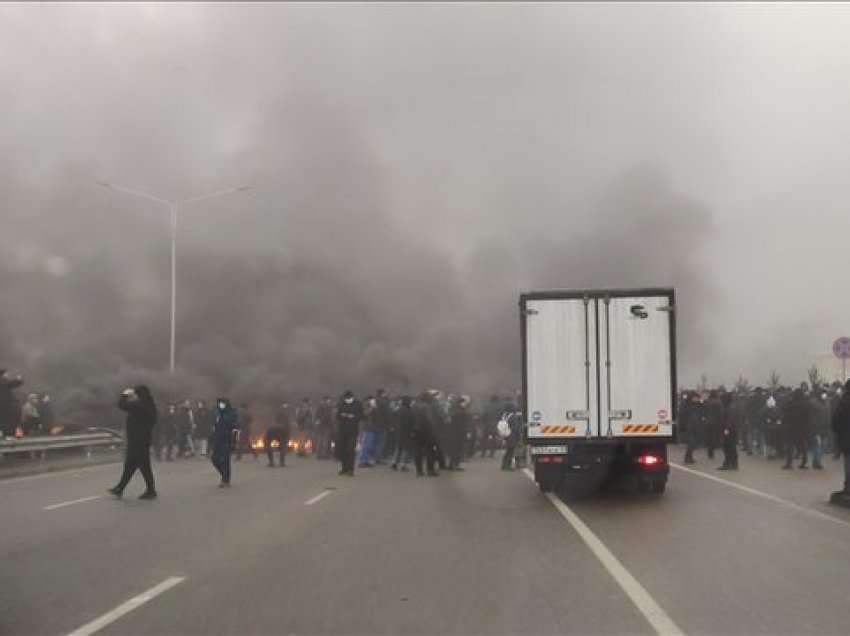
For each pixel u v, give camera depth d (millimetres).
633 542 8547
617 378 12195
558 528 9484
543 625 5477
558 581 6758
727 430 16453
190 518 10328
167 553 7992
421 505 11586
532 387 12344
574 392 12266
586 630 5355
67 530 9391
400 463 19688
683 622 5523
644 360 12188
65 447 19922
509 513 10734
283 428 19422
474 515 10562
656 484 12531
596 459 12234
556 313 12359
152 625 5504
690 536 8898
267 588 6539
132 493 13266
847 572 7066
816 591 6383
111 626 5492
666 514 10555
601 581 6750
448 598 6207
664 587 6523
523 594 6324
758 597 6195
